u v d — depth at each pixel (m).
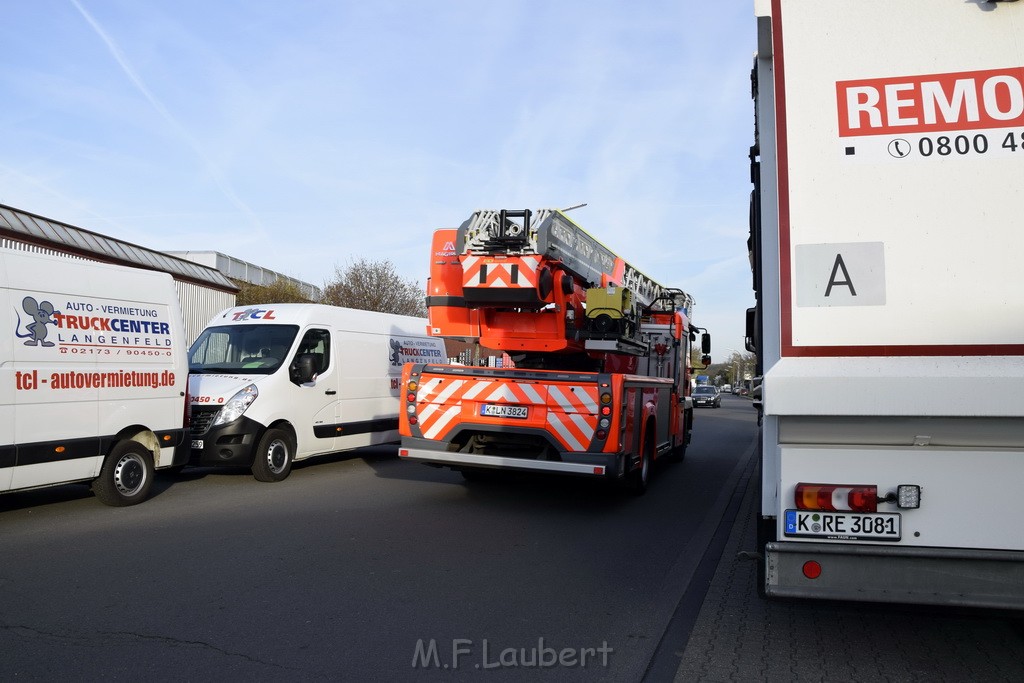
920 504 3.71
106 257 21.30
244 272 36.19
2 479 7.13
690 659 4.46
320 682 4.00
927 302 3.62
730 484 11.73
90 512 8.16
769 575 3.82
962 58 3.69
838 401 3.66
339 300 35.28
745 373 116.38
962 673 4.23
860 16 3.80
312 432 11.19
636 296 12.12
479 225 9.05
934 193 3.66
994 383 3.53
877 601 3.69
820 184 3.76
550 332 9.47
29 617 4.88
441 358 14.89
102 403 8.10
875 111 3.74
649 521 8.55
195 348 11.45
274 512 8.35
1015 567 3.59
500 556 6.73
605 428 8.47
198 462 10.07
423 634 4.76
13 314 7.29
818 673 4.24
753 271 4.90
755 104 4.56
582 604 5.47
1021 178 3.59
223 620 4.91
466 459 8.84
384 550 6.80
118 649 4.38
